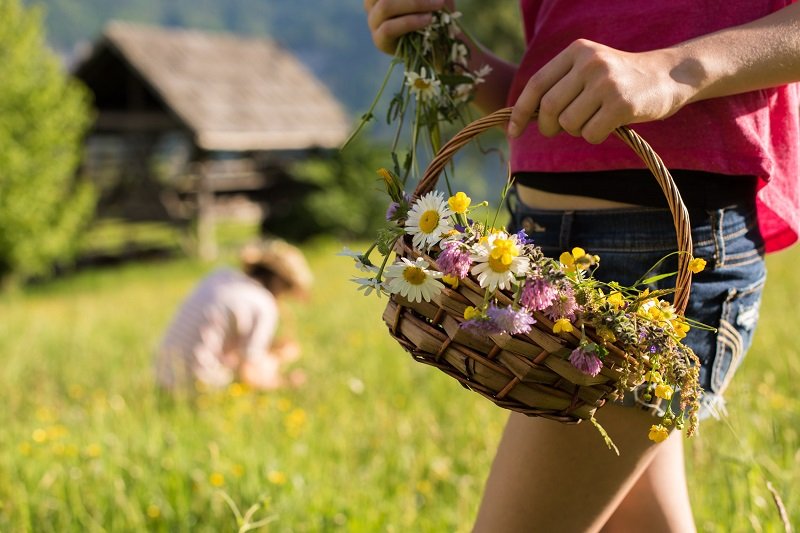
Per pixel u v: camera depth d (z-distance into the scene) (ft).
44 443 14.15
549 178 6.39
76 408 18.63
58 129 77.92
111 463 12.91
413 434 14.75
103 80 95.66
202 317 19.19
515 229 6.84
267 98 98.02
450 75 6.93
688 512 7.11
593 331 5.13
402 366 19.43
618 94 5.05
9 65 75.61
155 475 12.44
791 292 23.07
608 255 6.13
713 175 5.97
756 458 9.93
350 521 11.13
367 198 93.35
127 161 91.20
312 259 74.95
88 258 91.04
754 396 12.35
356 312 29.43
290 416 15.53
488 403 15.94
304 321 28.32
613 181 6.07
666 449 7.04
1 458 13.37
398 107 6.88
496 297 5.11
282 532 10.93
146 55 92.73
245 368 19.11
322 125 99.81
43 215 78.23
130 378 20.92
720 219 5.99
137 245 93.25
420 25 6.83
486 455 13.23
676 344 5.21
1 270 79.25
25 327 33.09
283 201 97.19
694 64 5.25
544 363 5.19
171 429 14.88
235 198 94.32
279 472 12.39
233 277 19.99
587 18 6.27
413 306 5.50
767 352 15.58
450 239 5.24
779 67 5.42
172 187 91.86
